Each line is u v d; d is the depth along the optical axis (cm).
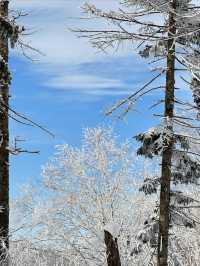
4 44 1059
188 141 1023
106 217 1706
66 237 1736
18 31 1075
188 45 1009
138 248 1105
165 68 1016
